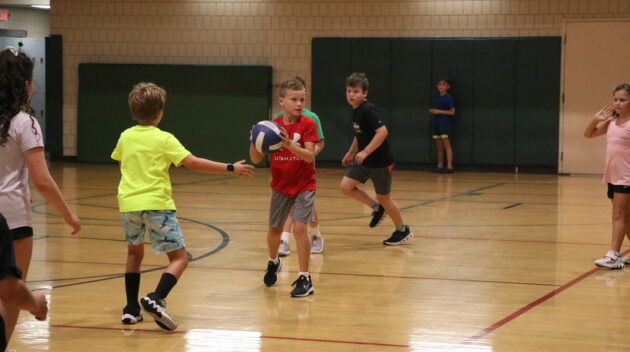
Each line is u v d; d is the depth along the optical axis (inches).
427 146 665.0
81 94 709.3
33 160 146.3
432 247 310.7
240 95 687.7
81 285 237.8
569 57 634.8
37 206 424.5
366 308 213.9
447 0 657.0
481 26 653.3
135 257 197.8
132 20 706.8
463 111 656.4
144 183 188.7
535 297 227.6
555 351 174.9
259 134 216.5
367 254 295.7
